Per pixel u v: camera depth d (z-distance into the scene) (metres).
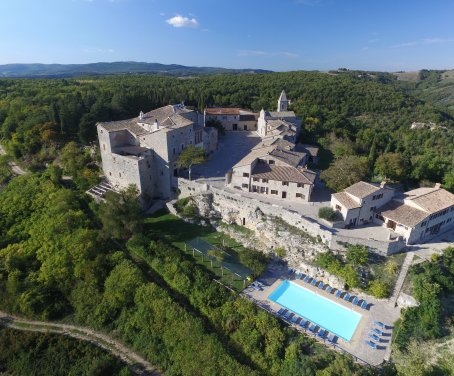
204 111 124.12
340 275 59.06
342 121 129.00
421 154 107.50
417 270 57.88
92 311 60.97
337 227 67.00
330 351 47.97
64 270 66.19
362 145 111.38
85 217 78.94
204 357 49.00
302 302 57.12
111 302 60.16
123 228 73.06
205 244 72.31
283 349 49.03
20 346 56.28
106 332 58.19
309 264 63.44
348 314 54.47
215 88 173.00
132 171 84.06
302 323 52.44
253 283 61.19
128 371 50.34
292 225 69.62
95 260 66.06
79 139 110.38
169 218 81.88
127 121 95.50
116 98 124.00
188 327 52.47
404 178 86.88
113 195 74.19
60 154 105.25
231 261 67.06
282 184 76.88
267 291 59.66
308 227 66.81
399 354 47.22
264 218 72.25
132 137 90.88
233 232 75.62
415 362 44.03
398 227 65.38
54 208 79.25
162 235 75.56
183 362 50.06
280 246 68.25
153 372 51.41
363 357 47.00
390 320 52.94
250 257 64.50
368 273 59.38
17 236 77.88
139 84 182.25
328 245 63.53
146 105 133.88
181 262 64.00
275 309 55.44
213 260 67.19
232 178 81.69
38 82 189.62
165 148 83.75
